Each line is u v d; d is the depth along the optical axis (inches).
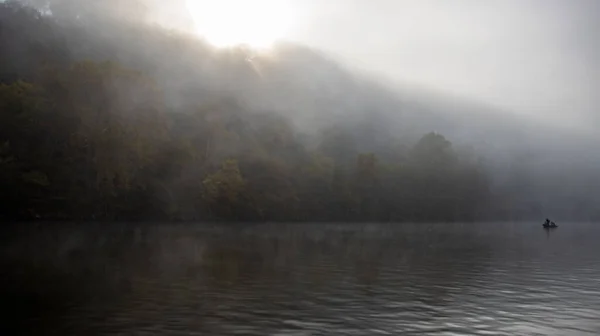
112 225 3452.3
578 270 1521.9
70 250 1743.4
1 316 786.2
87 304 882.8
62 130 3649.1
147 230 3070.9
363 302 944.9
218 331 708.7
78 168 3715.6
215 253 1818.4
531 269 1537.9
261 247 2149.4
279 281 1194.6
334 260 1691.7
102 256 1596.9
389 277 1305.4
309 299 967.0
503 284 1217.4
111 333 689.6
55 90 3794.3
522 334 730.2
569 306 938.7
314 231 3641.7
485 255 1998.0
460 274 1392.7
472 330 743.7
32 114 3540.8
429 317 823.1
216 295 991.6
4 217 3336.6
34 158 3531.0
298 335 692.7
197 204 4539.9
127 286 1074.7
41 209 3518.7
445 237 3250.5
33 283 1085.1
